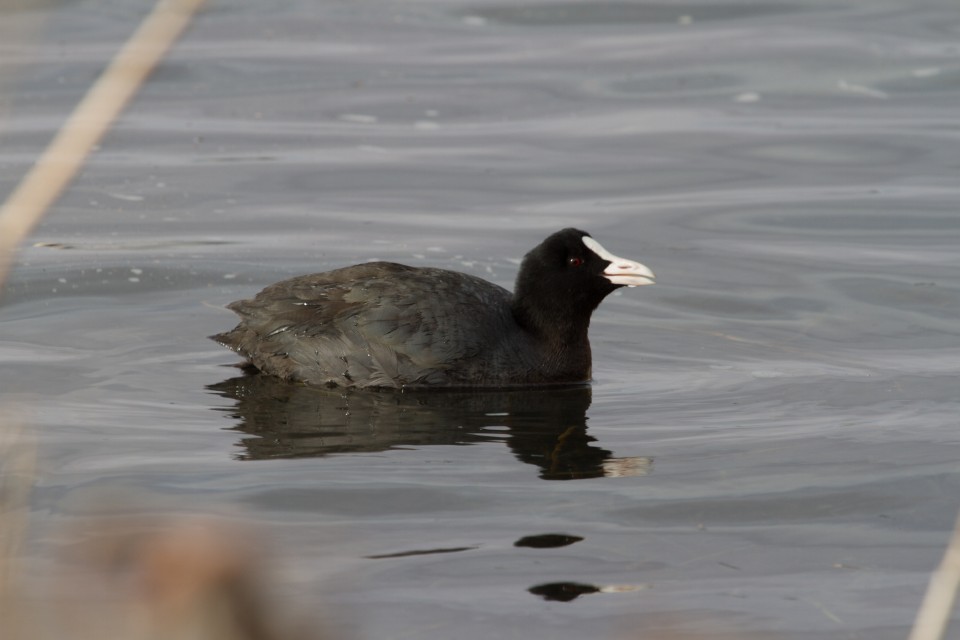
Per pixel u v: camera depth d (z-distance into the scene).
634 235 18.83
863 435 11.38
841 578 8.30
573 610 7.71
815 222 19.44
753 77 26.89
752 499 9.78
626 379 13.54
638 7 32.00
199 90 26.23
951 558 4.31
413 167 21.98
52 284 16.12
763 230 19.11
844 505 9.66
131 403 12.17
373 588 8.00
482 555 8.61
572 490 9.98
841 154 22.70
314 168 21.80
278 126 24.00
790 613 7.69
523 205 20.22
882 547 8.86
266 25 30.72
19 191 2.83
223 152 22.55
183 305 15.60
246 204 19.91
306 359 13.20
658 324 15.48
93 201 19.86
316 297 13.59
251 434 11.38
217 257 17.41
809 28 30.14
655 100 25.61
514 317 13.94
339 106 25.23
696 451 11.01
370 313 13.23
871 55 28.11
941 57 27.88
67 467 10.21
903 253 17.97
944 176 21.45
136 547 2.04
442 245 18.19
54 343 14.03
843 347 14.43
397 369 13.10
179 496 9.61
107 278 16.42
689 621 7.52
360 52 28.61
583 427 11.83
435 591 7.98
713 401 12.61
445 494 9.84
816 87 26.36
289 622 1.98
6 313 15.05
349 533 8.98
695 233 18.95
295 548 8.66
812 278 17.02
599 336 15.09
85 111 2.65
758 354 14.25
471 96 25.81
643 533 9.07
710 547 8.83
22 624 3.33
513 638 7.31
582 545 8.81
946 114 24.72
